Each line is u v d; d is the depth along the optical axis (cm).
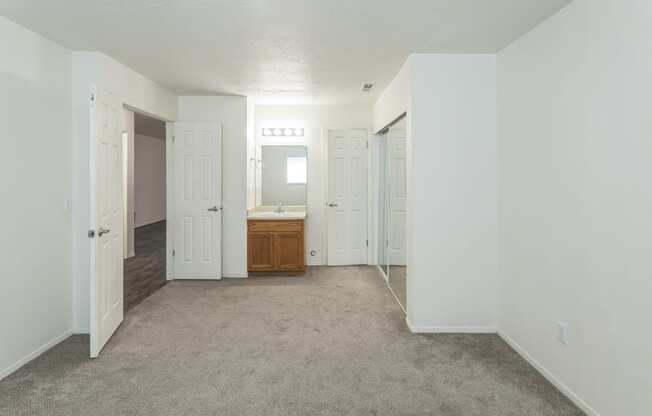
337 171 558
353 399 221
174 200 480
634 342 178
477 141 316
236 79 398
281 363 265
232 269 495
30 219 272
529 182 268
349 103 531
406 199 354
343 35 276
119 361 268
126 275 513
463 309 320
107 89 325
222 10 237
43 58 282
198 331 322
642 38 172
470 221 317
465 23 254
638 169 175
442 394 227
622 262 185
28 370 255
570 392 222
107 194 300
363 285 462
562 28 230
